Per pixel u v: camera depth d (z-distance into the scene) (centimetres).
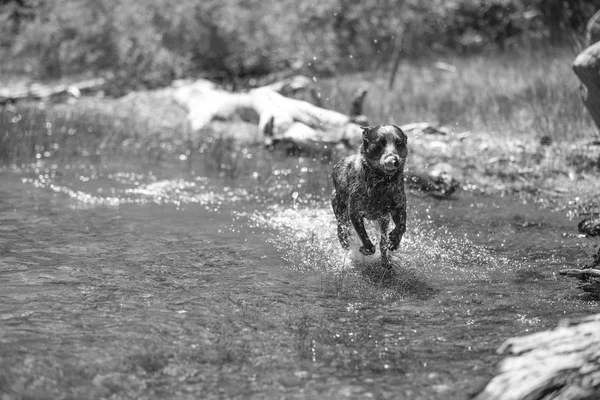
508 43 2347
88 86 2080
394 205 805
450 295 741
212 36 2169
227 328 644
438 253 885
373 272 816
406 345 615
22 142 1470
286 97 1697
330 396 527
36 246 880
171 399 521
